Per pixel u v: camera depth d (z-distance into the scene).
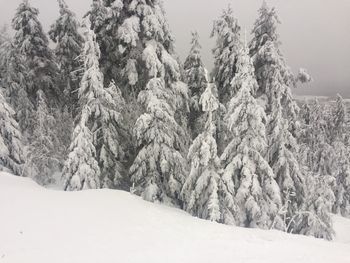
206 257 9.89
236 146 18.44
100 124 19.91
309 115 40.53
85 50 18.97
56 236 10.59
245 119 17.88
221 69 23.39
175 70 20.23
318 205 22.11
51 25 28.61
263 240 11.59
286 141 21.14
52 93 30.22
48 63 29.03
